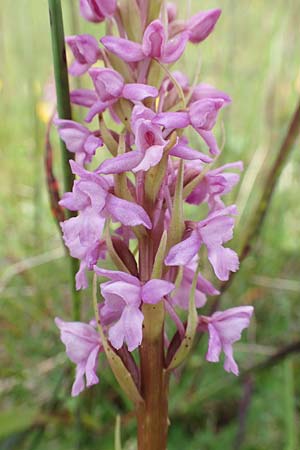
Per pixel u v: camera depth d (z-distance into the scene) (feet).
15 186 0.44
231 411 0.33
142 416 0.20
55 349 0.36
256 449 0.31
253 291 0.38
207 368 0.35
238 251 0.29
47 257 0.37
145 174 0.18
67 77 0.21
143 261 0.19
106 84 0.19
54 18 0.21
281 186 0.42
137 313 0.18
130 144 0.20
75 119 0.28
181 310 0.35
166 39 0.19
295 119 0.26
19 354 0.36
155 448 0.20
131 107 0.19
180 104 0.19
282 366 0.34
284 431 0.31
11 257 0.41
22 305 0.36
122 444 0.30
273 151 0.40
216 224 0.19
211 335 0.20
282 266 0.41
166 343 0.21
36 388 0.34
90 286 0.36
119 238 0.19
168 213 0.20
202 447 0.31
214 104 0.18
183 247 0.18
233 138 0.46
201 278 0.21
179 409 0.32
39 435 0.29
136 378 0.20
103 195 0.18
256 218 0.28
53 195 0.26
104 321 0.20
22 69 0.52
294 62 0.42
